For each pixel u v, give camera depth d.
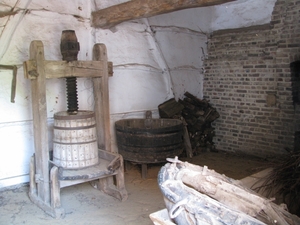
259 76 5.11
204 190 2.12
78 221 3.16
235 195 2.04
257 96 5.18
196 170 2.24
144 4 3.63
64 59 3.54
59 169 3.21
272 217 1.89
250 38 5.18
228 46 5.51
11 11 3.67
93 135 3.56
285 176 3.30
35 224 3.09
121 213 3.34
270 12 4.89
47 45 4.00
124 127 4.20
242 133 5.45
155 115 5.23
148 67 5.08
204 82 5.93
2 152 3.79
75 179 3.23
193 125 5.41
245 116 5.38
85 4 4.28
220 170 4.76
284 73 4.79
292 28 4.63
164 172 2.10
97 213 3.33
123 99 4.80
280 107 4.90
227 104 5.62
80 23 4.25
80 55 4.28
